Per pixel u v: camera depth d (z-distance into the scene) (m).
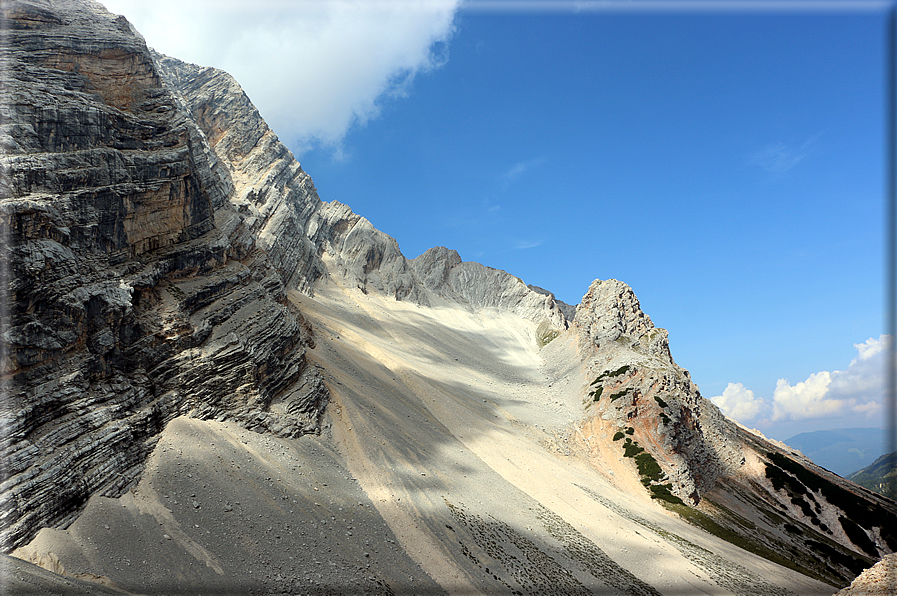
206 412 55.03
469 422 101.00
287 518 46.47
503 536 58.50
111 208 56.91
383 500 57.25
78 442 40.50
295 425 62.59
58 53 64.19
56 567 32.34
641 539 69.62
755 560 74.50
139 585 33.22
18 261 42.94
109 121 61.25
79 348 45.66
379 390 95.50
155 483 43.25
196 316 62.94
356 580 41.41
